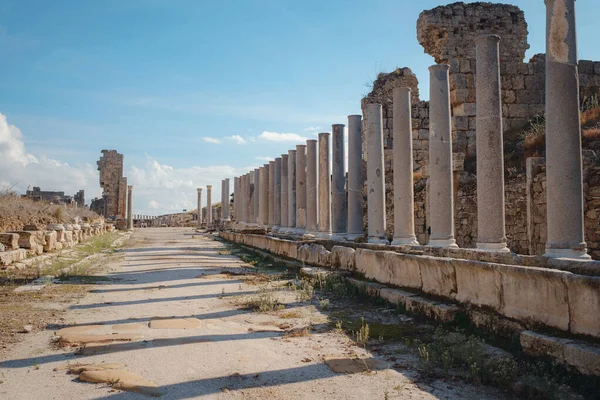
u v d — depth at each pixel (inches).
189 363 266.8
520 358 266.2
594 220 534.0
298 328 350.6
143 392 223.0
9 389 226.8
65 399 215.2
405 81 1125.1
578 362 234.7
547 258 318.7
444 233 496.4
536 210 600.7
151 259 920.3
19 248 719.1
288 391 226.2
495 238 409.1
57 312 402.6
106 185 2731.3
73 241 1049.5
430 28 922.7
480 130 422.3
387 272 473.1
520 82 871.1
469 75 879.7
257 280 616.1
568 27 342.6
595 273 281.0
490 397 220.4
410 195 577.6
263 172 1507.1
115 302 458.6
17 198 1182.3
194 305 446.6
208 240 1614.2
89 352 286.0
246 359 275.0
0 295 470.9
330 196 923.4
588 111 730.8
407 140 581.0
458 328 335.0
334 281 533.6
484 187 415.5
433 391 226.8
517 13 928.3
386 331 338.3
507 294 310.7
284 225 1272.1
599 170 535.5
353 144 798.5
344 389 229.0
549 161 343.0
